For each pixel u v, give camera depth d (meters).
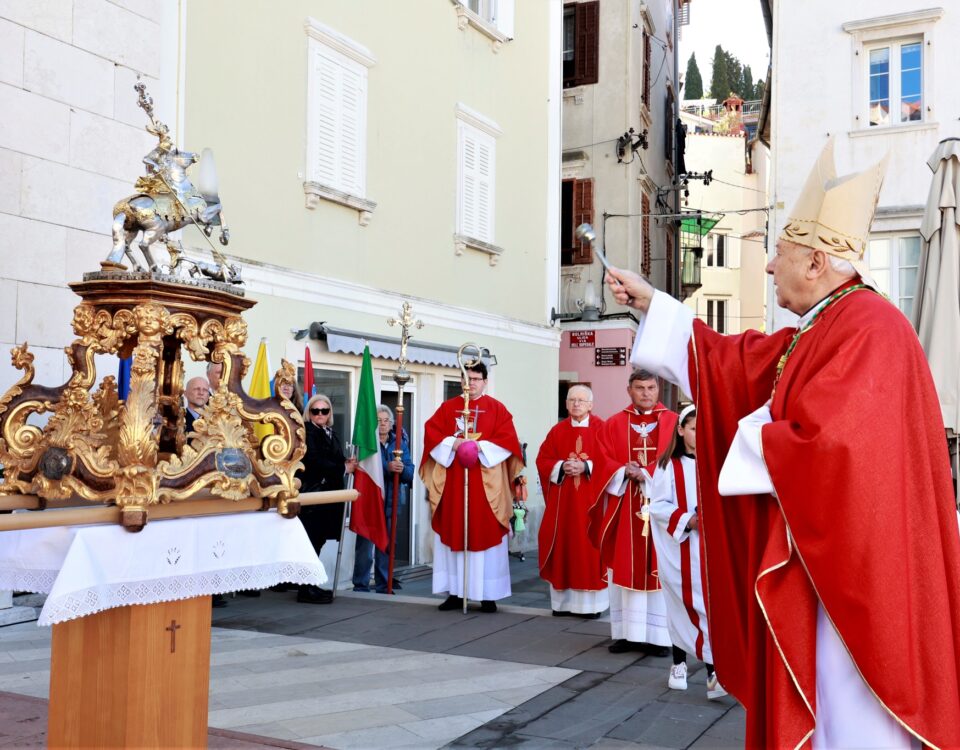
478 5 12.46
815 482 2.25
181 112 7.41
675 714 4.57
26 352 2.96
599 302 16.83
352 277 9.74
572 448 7.59
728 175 33.56
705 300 32.91
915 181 13.30
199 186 3.18
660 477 5.14
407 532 10.91
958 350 8.33
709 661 4.79
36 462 2.87
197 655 2.87
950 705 2.26
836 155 13.66
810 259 2.63
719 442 2.76
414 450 10.89
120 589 2.57
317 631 6.57
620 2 17.33
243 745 3.75
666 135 22.86
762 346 2.75
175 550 2.72
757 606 2.53
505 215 12.91
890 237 13.33
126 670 2.65
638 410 6.44
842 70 13.71
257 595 8.20
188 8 7.55
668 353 2.87
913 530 2.30
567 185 17.52
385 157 10.29
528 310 13.54
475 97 12.14
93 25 6.27
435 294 11.24
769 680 2.40
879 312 2.43
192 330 2.90
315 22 9.03
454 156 11.62
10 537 2.70
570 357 16.89
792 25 13.93
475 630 6.72
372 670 5.30
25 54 5.82
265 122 8.51
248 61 8.28
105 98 6.37
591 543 6.75
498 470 7.79
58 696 2.78
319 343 9.13
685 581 4.89
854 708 2.34
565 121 17.66
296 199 8.94
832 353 2.41
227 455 2.91
